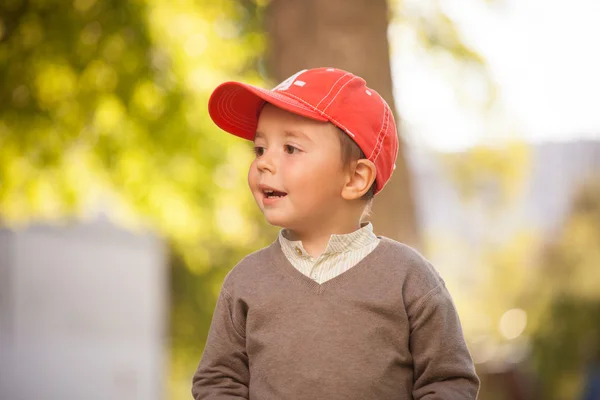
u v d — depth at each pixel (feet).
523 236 75.36
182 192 34.45
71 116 32.04
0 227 39.68
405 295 8.61
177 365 64.28
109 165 32.76
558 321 71.36
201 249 54.60
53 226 41.19
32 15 31.14
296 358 8.41
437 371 8.55
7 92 31.60
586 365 69.41
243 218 37.78
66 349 41.50
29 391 40.14
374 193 9.25
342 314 8.47
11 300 39.78
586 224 73.46
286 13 20.67
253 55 35.17
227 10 35.45
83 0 31.35
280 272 8.80
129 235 44.65
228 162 35.06
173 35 33.30
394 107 20.81
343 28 20.30
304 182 8.63
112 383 43.34
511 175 35.27
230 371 8.93
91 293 42.75
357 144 8.84
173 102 32.50
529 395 66.13
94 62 31.32
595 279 70.90
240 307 8.87
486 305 76.02
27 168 33.99
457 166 35.06
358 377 8.32
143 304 45.34
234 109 9.43
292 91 8.82
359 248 8.82
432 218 66.28
